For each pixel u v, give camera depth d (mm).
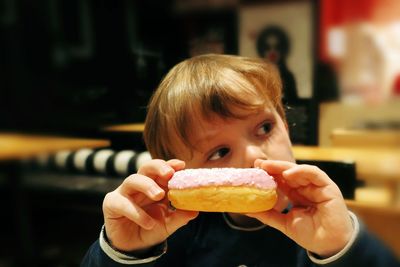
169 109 459
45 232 935
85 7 924
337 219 356
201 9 777
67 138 886
